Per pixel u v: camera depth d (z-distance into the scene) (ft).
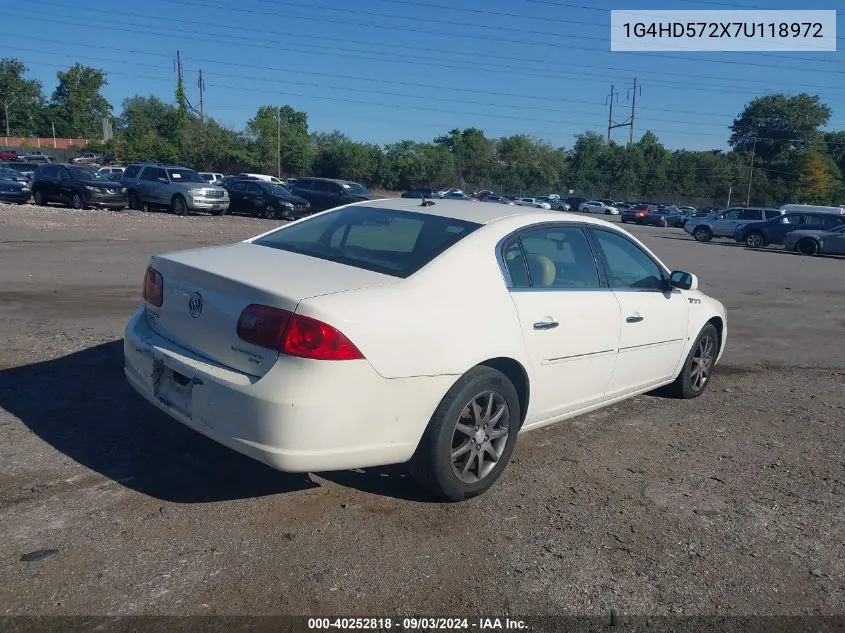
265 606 9.31
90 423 14.83
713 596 10.19
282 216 87.71
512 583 10.19
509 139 294.46
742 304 39.01
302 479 12.97
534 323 13.00
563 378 14.03
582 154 290.76
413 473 12.17
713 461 15.24
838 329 32.86
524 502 12.73
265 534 11.03
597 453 15.29
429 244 12.78
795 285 49.39
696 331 18.61
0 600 9.09
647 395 19.90
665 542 11.61
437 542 11.14
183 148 222.07
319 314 10.34
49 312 25.16
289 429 10.31
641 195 289.33
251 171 228.84
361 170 237.66
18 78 342.44
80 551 10.27
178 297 12.14
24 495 11.75
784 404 19.90
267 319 10.60
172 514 11.43
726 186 291.38
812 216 89.97
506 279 12.92
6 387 16.72
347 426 10.61
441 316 11.59
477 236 12.95
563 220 14.87
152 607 9.14
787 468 15.08
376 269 12.21
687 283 17.19
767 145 322.96
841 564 11.28
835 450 16.37
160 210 89.56
